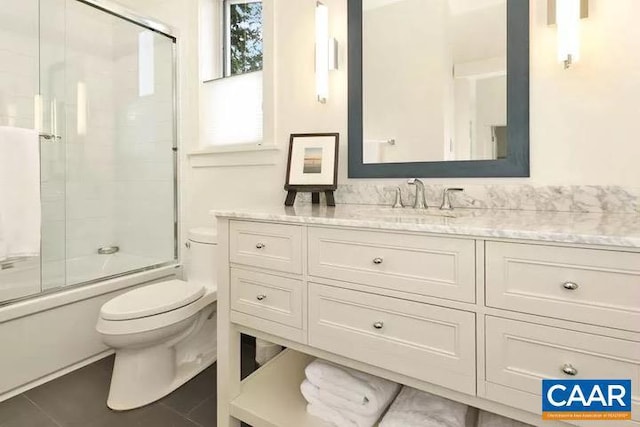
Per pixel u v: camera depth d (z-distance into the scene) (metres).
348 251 1.04
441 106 1.39
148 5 2.38
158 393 1.55
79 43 2.35
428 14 1.42
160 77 2.29
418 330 0.94
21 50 2.10
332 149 1.56
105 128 2.52
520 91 1.24
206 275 1.83
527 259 0.79
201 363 1.82
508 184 1.28
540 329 0.78
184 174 2.26
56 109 2.25
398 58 1.48
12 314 1.55
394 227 0.94
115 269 2.16
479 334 0.85
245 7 2.11
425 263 0.92
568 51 1.12
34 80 2.16
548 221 0.97
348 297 1.04
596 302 0.73
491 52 1.29
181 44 2.21
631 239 0.68
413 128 1.46
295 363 1.60
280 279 1.19
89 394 1.57
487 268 0.84
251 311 1.26
